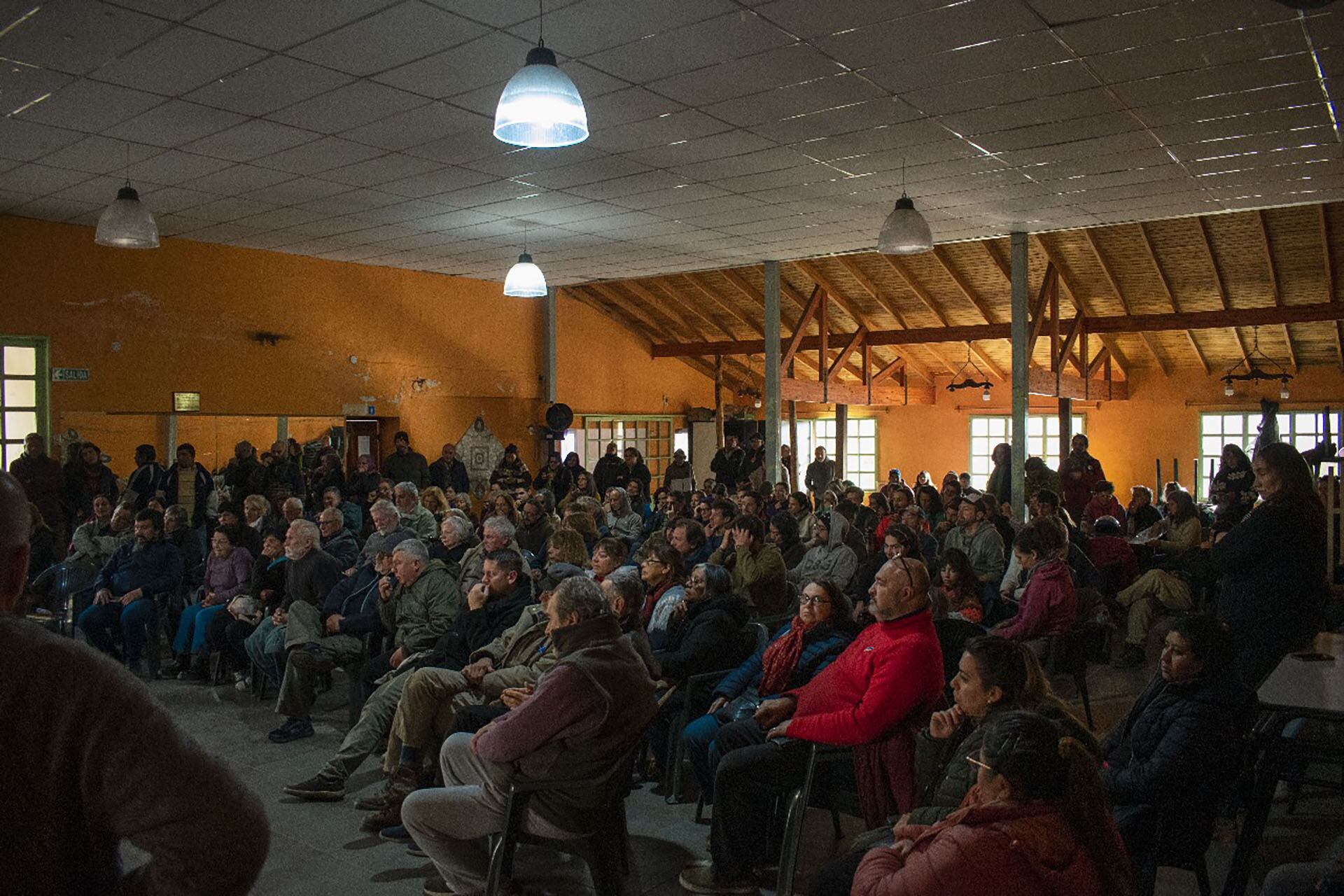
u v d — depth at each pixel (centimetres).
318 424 1151
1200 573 725
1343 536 482
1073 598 475
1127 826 269
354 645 514
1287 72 507
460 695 386
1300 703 277
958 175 718
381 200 801
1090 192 770
